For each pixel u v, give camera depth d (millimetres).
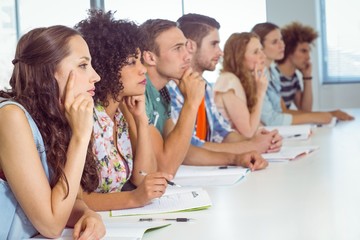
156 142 2516
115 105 2162
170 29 2611
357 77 6617
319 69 6617
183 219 1787
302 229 1629
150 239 1595
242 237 1579
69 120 1666
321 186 2189
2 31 6426
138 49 2160
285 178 2385
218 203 1990
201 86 2594
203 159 2793
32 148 1593
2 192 1626
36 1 6449
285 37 4906
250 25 6555
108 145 2102
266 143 3066
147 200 1917
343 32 6629
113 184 2105
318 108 6641
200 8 6559
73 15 6438
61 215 1614
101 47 2076
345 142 3402
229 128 3428
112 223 1765
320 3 6641
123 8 6496
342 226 1643
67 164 1643
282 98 4891
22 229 1657
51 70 1651
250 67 3758
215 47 3193
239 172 2523
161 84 2686
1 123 1576
